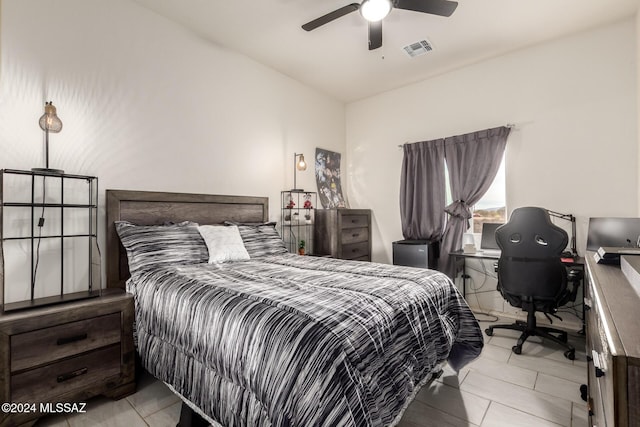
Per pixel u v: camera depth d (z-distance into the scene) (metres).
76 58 2.27
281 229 3.79
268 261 2.61
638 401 0.54
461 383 2.07
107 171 2.41
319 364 1.09
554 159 3.16
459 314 2.05
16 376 1.58
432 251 3.67
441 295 1.93
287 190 3.85
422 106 4.09
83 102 2.29
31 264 2.06
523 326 2.75
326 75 3.92
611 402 0.61
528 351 2.56
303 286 1.70
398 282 1.83
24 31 2.04
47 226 2.13
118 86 2.48
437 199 3.88
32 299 1.95
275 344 1.21
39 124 2.03
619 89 2.86
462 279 3.72
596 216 2.96
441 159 3.84
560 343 2.48
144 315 1.94
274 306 1.37
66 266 2.20
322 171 4.41
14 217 2.00
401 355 1.44
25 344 1.61
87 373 1.80
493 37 3.10
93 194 2.33
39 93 2.10
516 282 2.58
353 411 1.06
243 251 2.67
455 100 3.80
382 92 4.45
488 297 3.56
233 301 1.48
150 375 2.21
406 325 1.52
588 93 2.99
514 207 3.38
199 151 3.01
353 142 4.79
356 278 1.92
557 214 3.11
